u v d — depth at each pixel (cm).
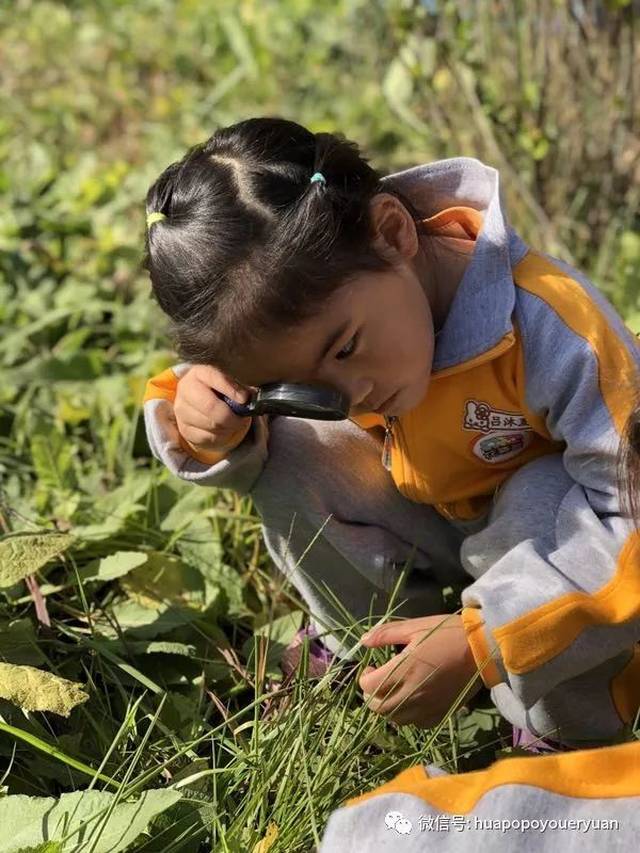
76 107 393
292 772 142
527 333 147
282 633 179
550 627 138
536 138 265
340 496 165
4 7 490
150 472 213
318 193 137
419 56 289
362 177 146
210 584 188
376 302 139
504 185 273
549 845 110
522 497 151
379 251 141
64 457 210
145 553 188
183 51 429
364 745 150
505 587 141
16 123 383
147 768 151
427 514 170
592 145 272
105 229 294
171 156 340
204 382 156
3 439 229
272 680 172
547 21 267
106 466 223
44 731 156
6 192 318
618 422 142
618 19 265
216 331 138
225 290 136
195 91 398
